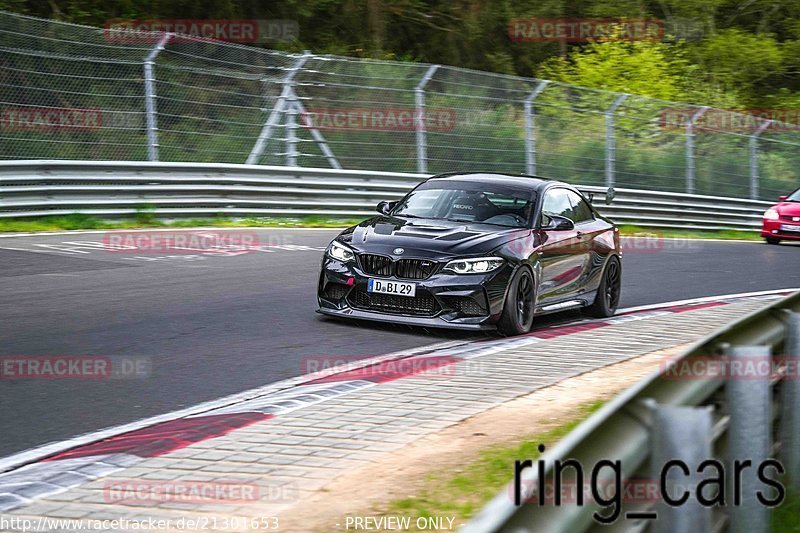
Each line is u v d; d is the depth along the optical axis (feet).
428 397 70.49
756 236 281.74
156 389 71.20
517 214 105.70
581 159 255.91
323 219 202.90
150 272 125.39
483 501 47.98
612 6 400.47
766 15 466.29
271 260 144.05
